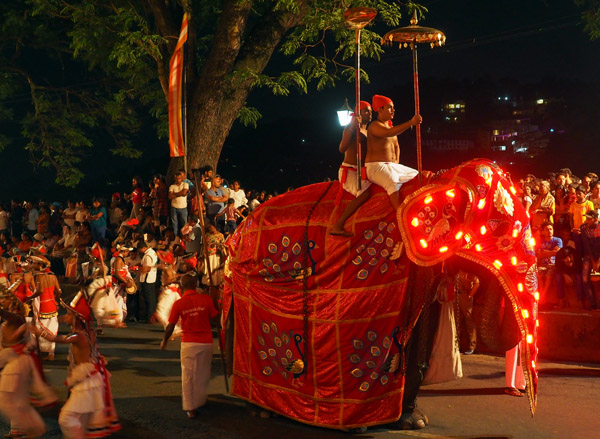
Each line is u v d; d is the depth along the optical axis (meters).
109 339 11.66
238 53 17.31
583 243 9.95
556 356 9.59
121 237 14.33
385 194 6.94
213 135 17.30
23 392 6.26
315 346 7.05
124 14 15.89
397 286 6.75
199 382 7.36
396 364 6.73
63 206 21.83
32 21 20.98
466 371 9.03
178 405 7.87
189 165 17.02
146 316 13.52
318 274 7.12
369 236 6.90
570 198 11.80
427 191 6.70
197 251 13.77
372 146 6.99
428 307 6.91
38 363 6.38
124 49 15.59
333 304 6.98
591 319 9.34
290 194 7.85
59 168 21.88
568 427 6.78
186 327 7.38
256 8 19.00
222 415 7.51
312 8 16.67
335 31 16.30
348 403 6.88
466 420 7.12
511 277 6.84
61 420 5.99
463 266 7.29
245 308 7.70
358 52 7.12
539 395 7.92
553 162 43.69
